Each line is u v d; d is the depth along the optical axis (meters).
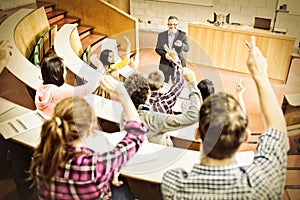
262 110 1.67
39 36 4.63
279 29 4.68
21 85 3.45
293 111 3.59
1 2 4.77
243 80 4.81
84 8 5.64
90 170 1.60
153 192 2.12
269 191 1.36
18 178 2.73
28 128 2.55
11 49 3.59
